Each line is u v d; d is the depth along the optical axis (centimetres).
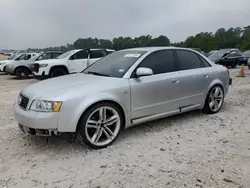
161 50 458
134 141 391
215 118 510
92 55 1227
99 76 412
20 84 1173
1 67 1684
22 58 1719
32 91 362
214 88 532
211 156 338
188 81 471
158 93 424
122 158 334
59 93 340
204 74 505
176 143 383
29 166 314
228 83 570
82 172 299
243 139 399
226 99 695
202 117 517
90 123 354
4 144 381
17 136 412
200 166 311
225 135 416
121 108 384
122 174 294
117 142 387
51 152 353
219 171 299
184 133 425
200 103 507
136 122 406
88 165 315
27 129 346
